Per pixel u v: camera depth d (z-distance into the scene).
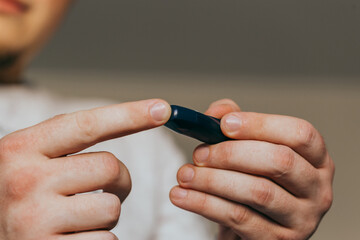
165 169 0.76
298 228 0.37
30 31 0.63
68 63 1.25
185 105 1.30
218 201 0.35
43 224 0.31
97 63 1.26
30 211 0.31
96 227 0.32
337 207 1.19
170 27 1.18
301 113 1.29
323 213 0.38
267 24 1.18
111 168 0.32
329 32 1.19
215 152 0.35
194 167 0.36
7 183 0.32
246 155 0.35
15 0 0.59
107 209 0.32
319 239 1.17
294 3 1.12
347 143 1.26
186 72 1.30
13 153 0.32
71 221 0.31
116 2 1.10
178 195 0.36
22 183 0.32
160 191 0.73
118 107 0.32
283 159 0.35
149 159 0.74
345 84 1.30
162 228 0.69
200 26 1.18
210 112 0.40
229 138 0.36
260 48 1.24
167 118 0.32
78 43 1.20
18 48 0.63
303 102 1.30
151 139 0.78
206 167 0.36
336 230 1.17
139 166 0.73
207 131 0.34
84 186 0.32
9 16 0.60
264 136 0.35
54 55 1.23
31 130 0.33
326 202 0.38
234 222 0.36
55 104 0.75
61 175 0.32
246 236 0.36
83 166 0.32
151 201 0.70
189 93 1.31
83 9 1.11
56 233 0.31
